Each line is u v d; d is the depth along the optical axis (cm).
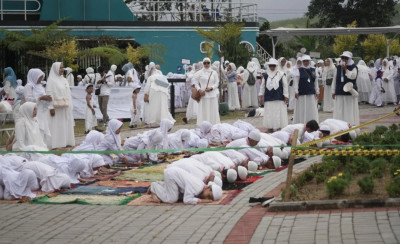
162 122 1422
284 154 1303
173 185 973
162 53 3222
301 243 731
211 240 768
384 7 5747
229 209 919
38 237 816
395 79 2912
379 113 2444
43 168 1083
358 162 1104
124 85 2648
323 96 2542
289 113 2552
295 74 1855
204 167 1034
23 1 3247
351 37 4459
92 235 816
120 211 936
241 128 1596
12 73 2441
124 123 2333
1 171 1052
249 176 1176
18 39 2961
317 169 1116
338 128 1547
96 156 1223
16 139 1291
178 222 859
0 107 1775
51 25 3003
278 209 879
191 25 3338
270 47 4341
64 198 1030
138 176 1206
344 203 863
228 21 3362
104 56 3005
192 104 2291
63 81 1597
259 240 754
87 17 3247
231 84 2714
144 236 801
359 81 2870
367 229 761
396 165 1043
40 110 1559
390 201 855
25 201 1023
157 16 3400
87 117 2008
